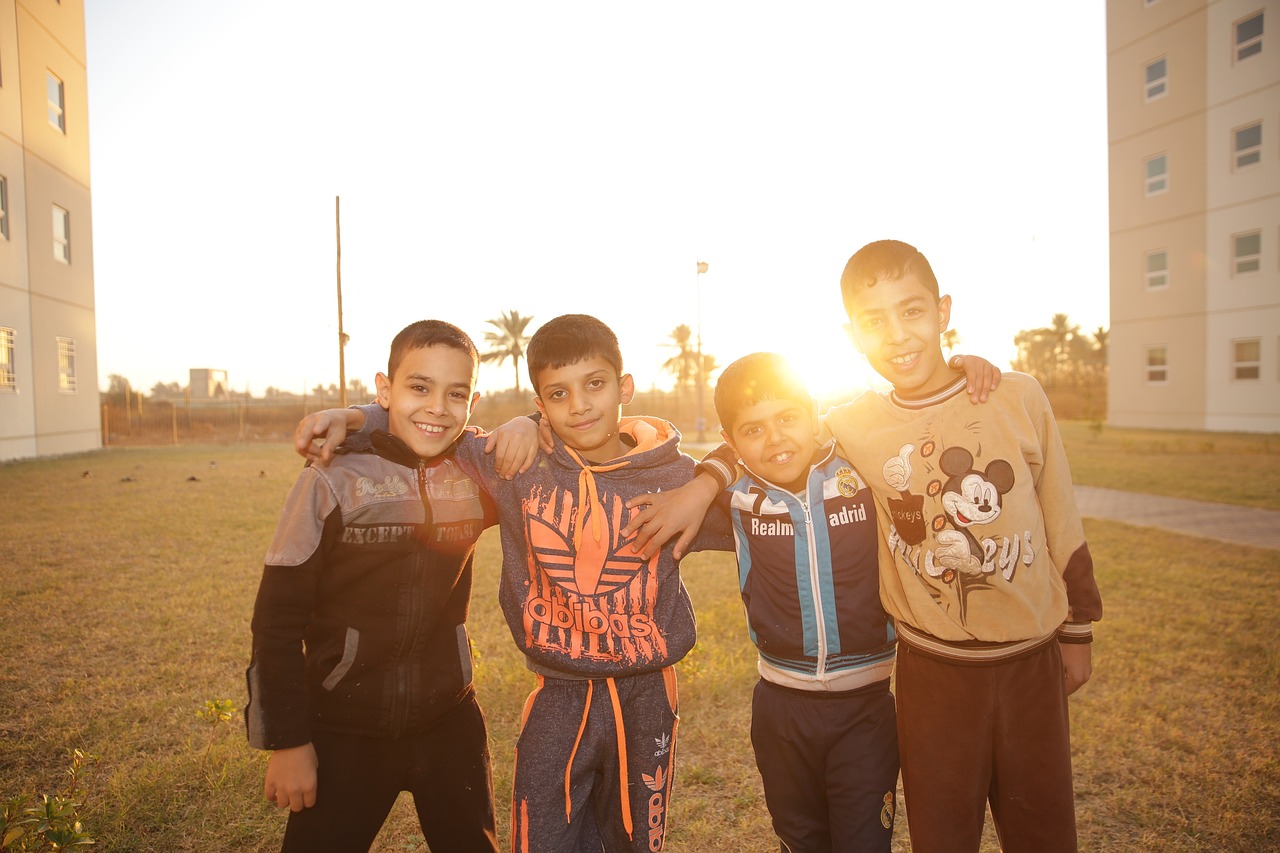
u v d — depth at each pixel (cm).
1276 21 2067
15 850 225
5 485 1195
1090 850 263
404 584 179
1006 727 185
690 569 700
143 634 483
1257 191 2134
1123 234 2531
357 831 174
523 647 197
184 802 285
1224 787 300
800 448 203
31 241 1677
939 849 185
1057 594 190
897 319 192
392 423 190
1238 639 475
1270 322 2119
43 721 354
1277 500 1065
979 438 187
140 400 3247
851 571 204
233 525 874
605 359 198
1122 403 2566
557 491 198
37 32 1695
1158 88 2398
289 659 165
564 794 189
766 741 211
